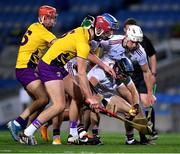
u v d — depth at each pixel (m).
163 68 56.06
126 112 25.03
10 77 58.69
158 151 22.02
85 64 23.84
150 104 26.80
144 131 25.12
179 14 67.75
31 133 24.64
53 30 65.50
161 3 69.44
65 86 25.11
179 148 23.59
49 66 24.33
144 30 65.81
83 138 25.30
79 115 25.41
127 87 25.52
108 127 46.53
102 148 23.05
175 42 58.94
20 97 47.94
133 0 70.19
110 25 24.00
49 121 27.22
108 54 25.47
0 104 51.19
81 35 24.02
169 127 47.38
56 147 23.34
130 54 25.59
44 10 26.30
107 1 69.94
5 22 68.62
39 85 25.98
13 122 25.78
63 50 24.23
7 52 60.91
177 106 47.47
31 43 26.17
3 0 71.56
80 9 69.31
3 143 25.47
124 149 22.61
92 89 25.41
